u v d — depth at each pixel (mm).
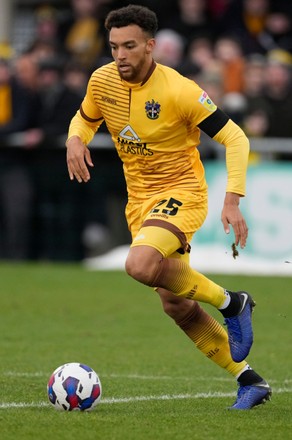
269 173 43969
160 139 20453
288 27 54219
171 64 46344
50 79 46969
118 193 47688
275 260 43812
